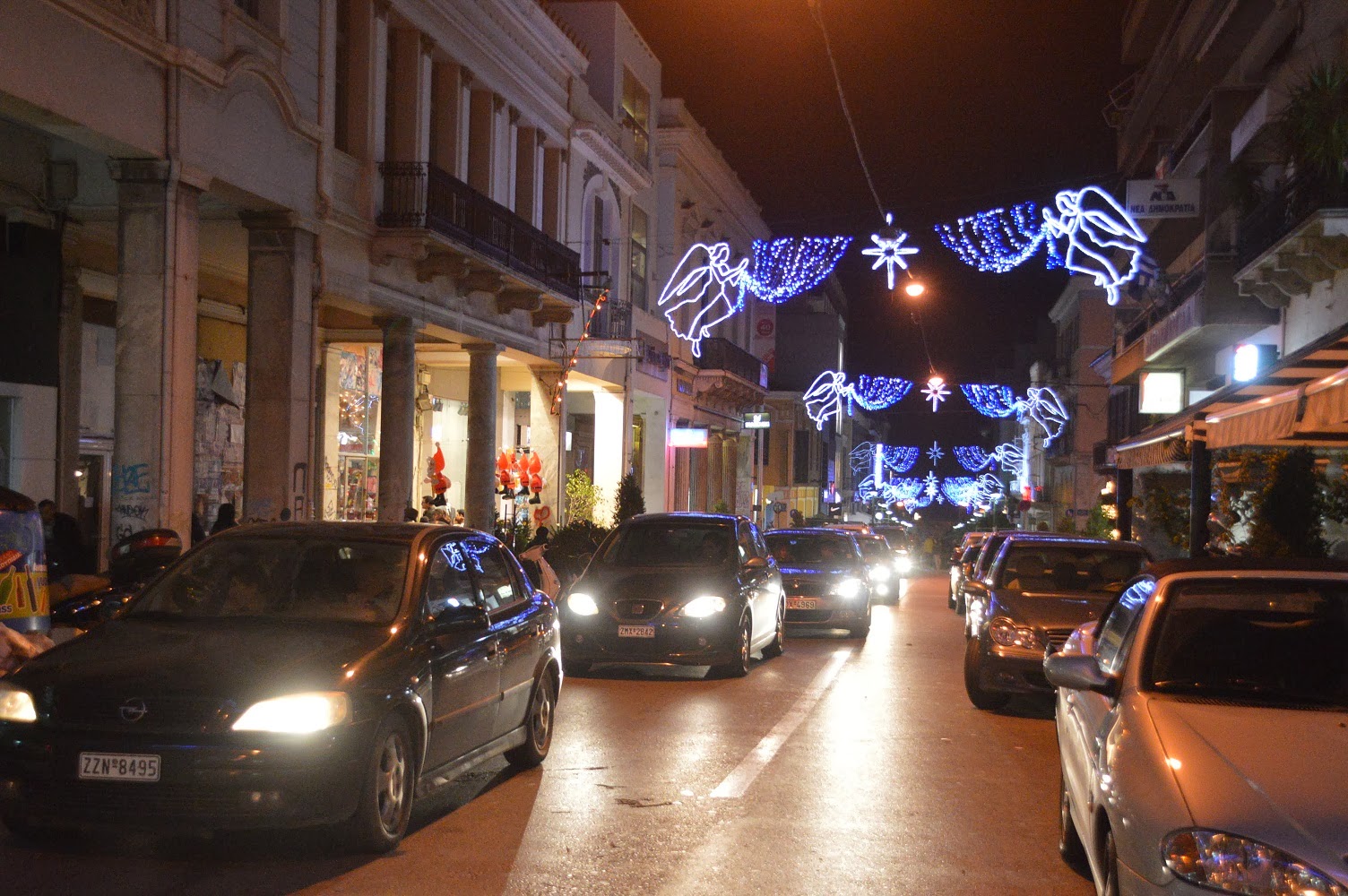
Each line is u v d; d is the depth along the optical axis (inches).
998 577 508.7
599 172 1283.2
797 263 1667.1
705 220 1742.1
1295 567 237.9
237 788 237.8
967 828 287.3
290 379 668.7
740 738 398.6
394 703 261.7
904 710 468.1
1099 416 2378.2
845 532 841.5
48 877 236.5
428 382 1131.3
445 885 236.2
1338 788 169.8
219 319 842.2
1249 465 605.6
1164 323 1024.2
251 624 281.1
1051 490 2785.4
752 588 585.0
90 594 414.6
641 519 620.7
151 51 535.8
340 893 229.6
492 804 306.2
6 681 253.9
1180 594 233.9
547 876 243.0
